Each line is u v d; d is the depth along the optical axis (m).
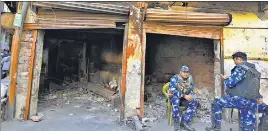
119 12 5.20
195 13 5.28
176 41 7.09
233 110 5.53
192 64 6.79
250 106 4.20
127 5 5.35
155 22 5.34
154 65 7.52
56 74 10.12
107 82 8.08
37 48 5.31
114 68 7.65
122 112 5.26
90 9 5.05
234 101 4.22
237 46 5.58
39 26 5.18
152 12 5.15
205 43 6.60
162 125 5.09
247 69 4.14
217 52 5.71
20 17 4.98
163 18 5.21
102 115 5.83
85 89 8.72
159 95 7.11
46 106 6.54
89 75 9.17
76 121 5.29
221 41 5.58
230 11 5.67
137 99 5.31
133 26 5.30
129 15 5.28
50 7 5.05
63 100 7.31
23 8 5.03
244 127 4.28
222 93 5.52
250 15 5.65
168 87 5.24
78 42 9.55
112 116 5.77
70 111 6.13
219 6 5.70
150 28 5.37
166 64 7.29
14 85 5.11
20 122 5.06
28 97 5.20
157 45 7.42
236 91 4.21
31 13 5.15
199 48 6.70
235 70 4.22
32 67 5.22
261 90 5.51
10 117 5.11
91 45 9.16
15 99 5.15
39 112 5.85
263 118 4.47
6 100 5.11
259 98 4.38
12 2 5.69
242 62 4.35
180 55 7.02
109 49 8.03
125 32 5.36
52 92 8.30
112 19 5.29
